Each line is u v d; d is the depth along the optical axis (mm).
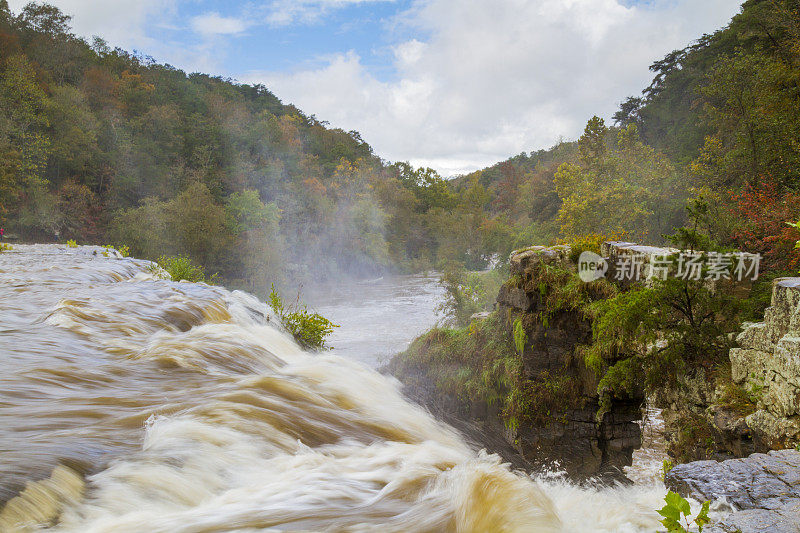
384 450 4789
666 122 61125
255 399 5270
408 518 3246
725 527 2932
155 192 73062
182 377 5898
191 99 108062
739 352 8391
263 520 3143
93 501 3123
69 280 12773
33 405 4520
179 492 3418
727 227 20672
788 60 29609
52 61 77562
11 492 2971
